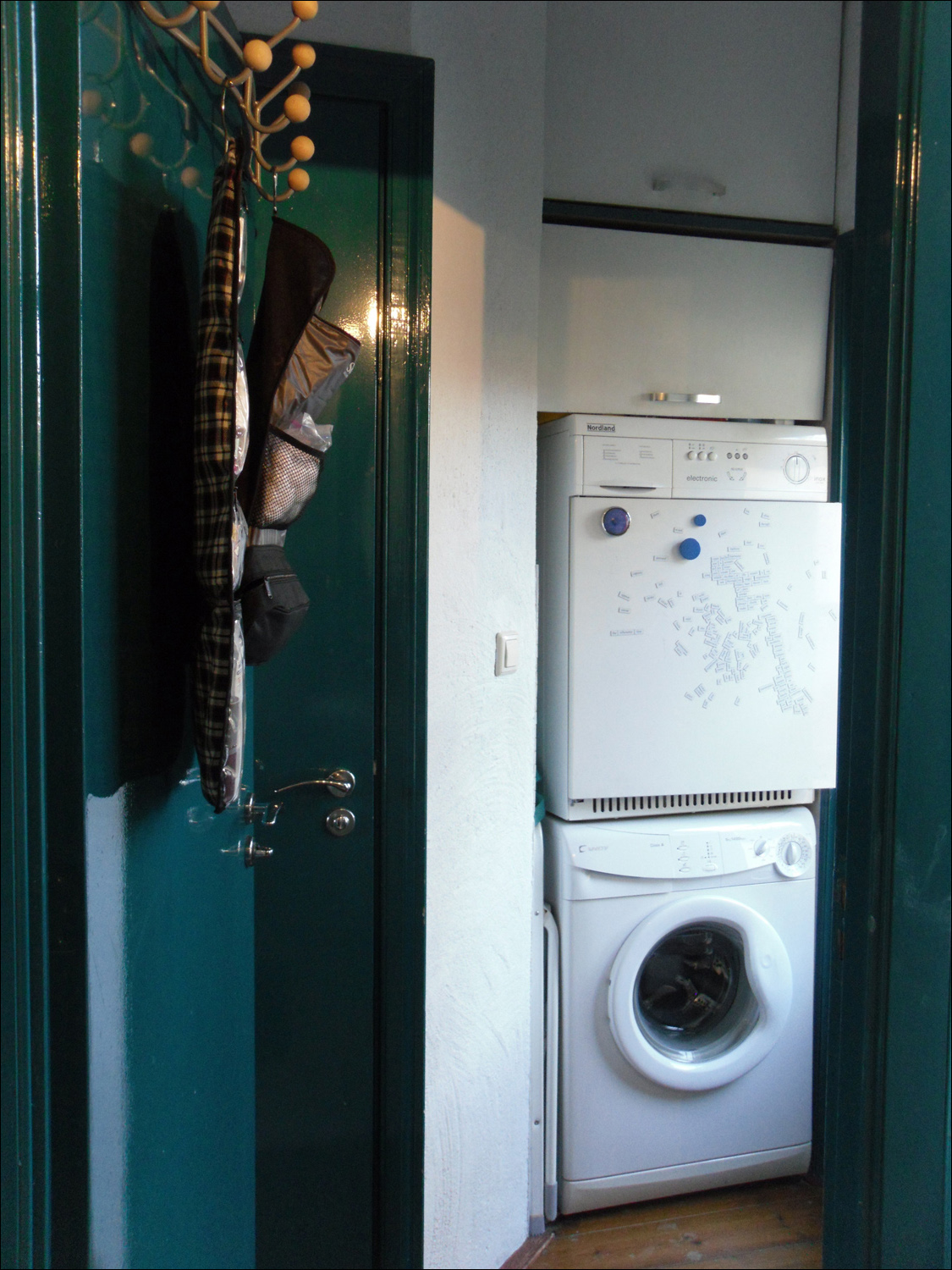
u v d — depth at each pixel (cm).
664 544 190
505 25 157
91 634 73
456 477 155
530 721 176
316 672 147
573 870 189
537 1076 188
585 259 193
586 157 191
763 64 199
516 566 170
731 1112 198
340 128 142
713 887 196
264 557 97
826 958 209
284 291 93
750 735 196
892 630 78
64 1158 73
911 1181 79
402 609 148
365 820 151
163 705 94
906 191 77
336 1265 155
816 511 197
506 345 164
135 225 83
